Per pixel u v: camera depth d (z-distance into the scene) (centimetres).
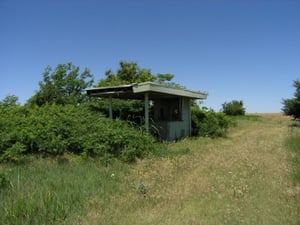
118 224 435
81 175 674
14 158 738
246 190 599
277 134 1838
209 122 1703
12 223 420
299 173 724
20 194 502
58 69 2081
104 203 510
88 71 2152
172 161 880
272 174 733
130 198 543
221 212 480
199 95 1566
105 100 1509
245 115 4894
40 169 702
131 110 1534
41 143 813
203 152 1091
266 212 479
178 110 1545
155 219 453
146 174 725
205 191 594
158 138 1379
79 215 458
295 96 3034
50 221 432
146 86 1152
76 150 866
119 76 2772
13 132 812
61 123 902
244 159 947
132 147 897
